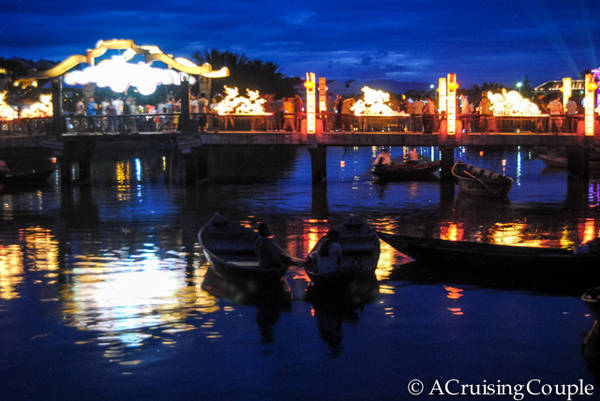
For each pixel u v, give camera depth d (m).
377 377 8.98
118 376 8.98
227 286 13.36
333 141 29.70
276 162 48.25
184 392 8.52
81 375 9.01
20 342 10.20
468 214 22.31
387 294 12.70
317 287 12.73
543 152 41.81
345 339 10.34
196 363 9.42
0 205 25.33
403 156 52.47
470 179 26.73
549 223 20.39
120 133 29.70
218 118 30.80
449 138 29.80
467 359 9.55
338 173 38.12
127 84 29.64
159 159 50.91
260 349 9.95
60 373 9.07
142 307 11.96
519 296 12.47
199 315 11.52
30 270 14.71
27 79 29.34
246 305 12.11
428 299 12.35
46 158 43.62
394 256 15.83
